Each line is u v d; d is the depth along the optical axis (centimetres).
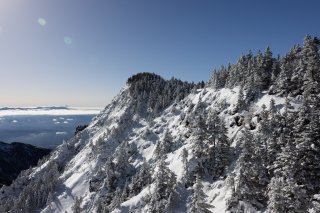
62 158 19575
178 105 16112
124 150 12912
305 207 3872
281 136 6012
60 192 13638
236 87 11219
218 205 6009
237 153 7456
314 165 5153
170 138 11206
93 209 11381
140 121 17962
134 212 8225
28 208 12812
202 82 16588
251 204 5344
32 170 19800
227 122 9256
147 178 9969
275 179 4012
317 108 6588
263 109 7781
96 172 14100
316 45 9219
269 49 10756
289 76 8950
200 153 8088
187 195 7250
